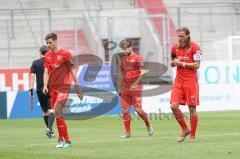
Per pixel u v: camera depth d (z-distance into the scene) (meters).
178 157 33.97
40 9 95.69
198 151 36.38
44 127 61.75
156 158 33.84
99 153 36.91
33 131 56.91
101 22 98.38
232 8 109.38
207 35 103.75
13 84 77.44
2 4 104.62
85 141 44.88
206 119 66.94
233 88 80.50
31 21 99.50
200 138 44.69
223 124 60.06
